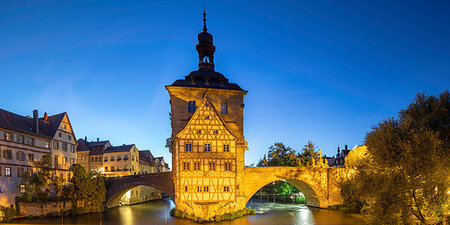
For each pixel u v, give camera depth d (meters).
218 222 37.88
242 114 46.16
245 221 38.56
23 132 44.19
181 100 44.41
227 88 45.94
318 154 58.78
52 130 51.66
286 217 41.53
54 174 49.31
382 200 25.52
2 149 40.62
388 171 27.08
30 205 41.78
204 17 50.88
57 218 42.28
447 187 25.28
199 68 48.72
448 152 26.83
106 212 49.47
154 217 42.84
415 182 24.94
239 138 45.44
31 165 45.59
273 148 71.94
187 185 40.69
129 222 39.03
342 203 48.78
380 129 28.86
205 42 48.81
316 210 48.12
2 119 42.31
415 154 25.45
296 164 63.47
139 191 69.19
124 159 71.06
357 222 37.62
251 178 45.91
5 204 40.34
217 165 41.47
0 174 39.94
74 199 46.62
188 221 38.38
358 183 30.61
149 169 87.25
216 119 42.34
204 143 41.62
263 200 70.00
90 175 49.75
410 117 29.17
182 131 41.41
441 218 26.09
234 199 41.41
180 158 40.91
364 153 49.81
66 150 54.16
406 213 24.75
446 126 29.23
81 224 37.78
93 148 75.75
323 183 49.09
